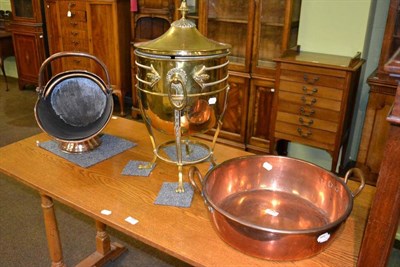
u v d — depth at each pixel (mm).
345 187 1049
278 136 2682
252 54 2850
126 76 3840
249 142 3078
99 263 1848
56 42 4023
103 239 1849
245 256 940
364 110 2869
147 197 1200
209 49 1172
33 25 4238
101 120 1540
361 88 2814
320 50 2703
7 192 2502
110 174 1335
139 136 1651
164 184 1271
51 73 4285
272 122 2672
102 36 3674
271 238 861
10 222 2189
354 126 2906
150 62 1189
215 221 944
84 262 1828
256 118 2990
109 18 3562
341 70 2297
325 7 2582
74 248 1982
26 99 4395
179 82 1142
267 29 2832
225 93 1300
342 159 2730
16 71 5211
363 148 2389
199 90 1188
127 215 1105
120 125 1770
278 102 2594
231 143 3135
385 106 2248
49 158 1436
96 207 1142
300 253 889
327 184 1130
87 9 3646
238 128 3094
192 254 951
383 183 770
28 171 1339
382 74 2213
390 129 730
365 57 2676
